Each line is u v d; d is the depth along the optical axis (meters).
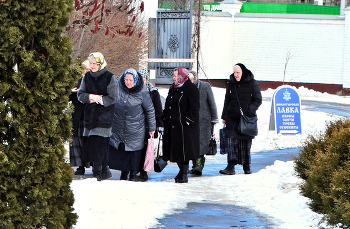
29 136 12.09
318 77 95.81
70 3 12.91
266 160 33.66
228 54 96.50
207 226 16.34
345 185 16.53
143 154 25.64
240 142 28.17
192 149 24.73
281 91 46.62
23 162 12.02
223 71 96.31
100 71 22.05
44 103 12.23
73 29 33.22
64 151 12.70
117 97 22.41
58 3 12.27
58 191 12.61
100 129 22.23
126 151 24.64
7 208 11.89
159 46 67.12
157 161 26.23
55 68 12.30
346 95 94.62
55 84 12.26
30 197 12.28
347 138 18.66
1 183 11.95
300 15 95.25
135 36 49.94
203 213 18.25
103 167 23.16
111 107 22.34
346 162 17.66
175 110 24.83
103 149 22.50
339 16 94.50
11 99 11.86
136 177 25.00
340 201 16.23
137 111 24.34
